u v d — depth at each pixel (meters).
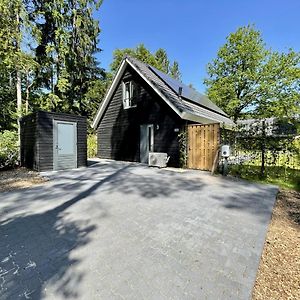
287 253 2.78
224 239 3.10
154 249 2.80
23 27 11.12
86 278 2.22
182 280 2.20
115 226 3.50
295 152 7.26
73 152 9.89
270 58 22.48
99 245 2.89
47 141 8.98
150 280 2.19
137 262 2.51
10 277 2.24
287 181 7.09
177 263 2.50
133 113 12.61
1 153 9.52
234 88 23.86
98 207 4.41
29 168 9.57
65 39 16.62
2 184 6.45
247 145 7.96
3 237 3.12
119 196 5.23
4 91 16.06
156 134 11.31
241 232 3.33
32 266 2.43
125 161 13.12
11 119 16.45
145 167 10.30
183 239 3.08
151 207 4.44
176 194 5.46
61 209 4.28
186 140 9.85
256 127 7.82
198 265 2.46
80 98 22.22
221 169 8.48
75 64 18.72
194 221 3.74
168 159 10.44
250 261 2.56
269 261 2.60
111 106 14.13
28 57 11.23
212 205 4.62
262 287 2.14
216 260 2.57
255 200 5.01
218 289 2.08
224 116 17.88
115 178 7.48
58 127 9.33
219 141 8.70
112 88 13.55
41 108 17.12
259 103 23.11
